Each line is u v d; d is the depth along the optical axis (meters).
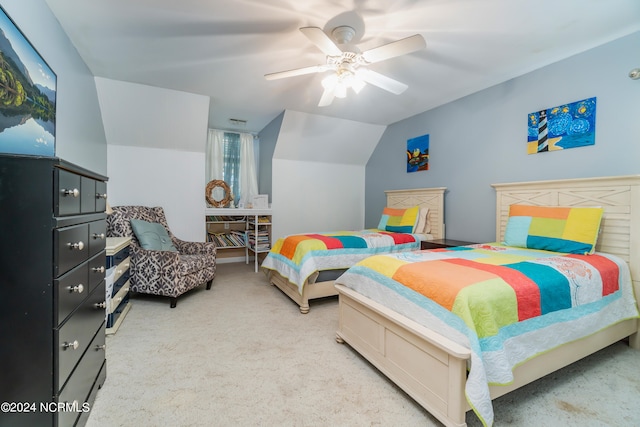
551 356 1.53
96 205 1.44
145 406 1.44
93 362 1.41
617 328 1.91
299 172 4.80
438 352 1.33
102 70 2.80
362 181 5.36
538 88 2.74
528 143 2.83
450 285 1.42
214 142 4.75
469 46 2.35
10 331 0.97
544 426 1.33
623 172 2.23
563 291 1.56
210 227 4.76
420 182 4.10
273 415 1.40
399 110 3.97
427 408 1.37
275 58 2.55
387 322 1.65
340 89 2.41
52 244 1.02
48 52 1.83
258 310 2.76
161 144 3.80
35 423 1.00
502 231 2.97
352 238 3.13
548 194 2.59
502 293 1.37
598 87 2.36
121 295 2.46
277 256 3.27
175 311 2.71
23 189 0.99
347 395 1.55
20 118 1.39
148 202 3.79
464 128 3.45
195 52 2.45
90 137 2.85
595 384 1.65
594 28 2.11
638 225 2.03
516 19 1.99
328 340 2.17
